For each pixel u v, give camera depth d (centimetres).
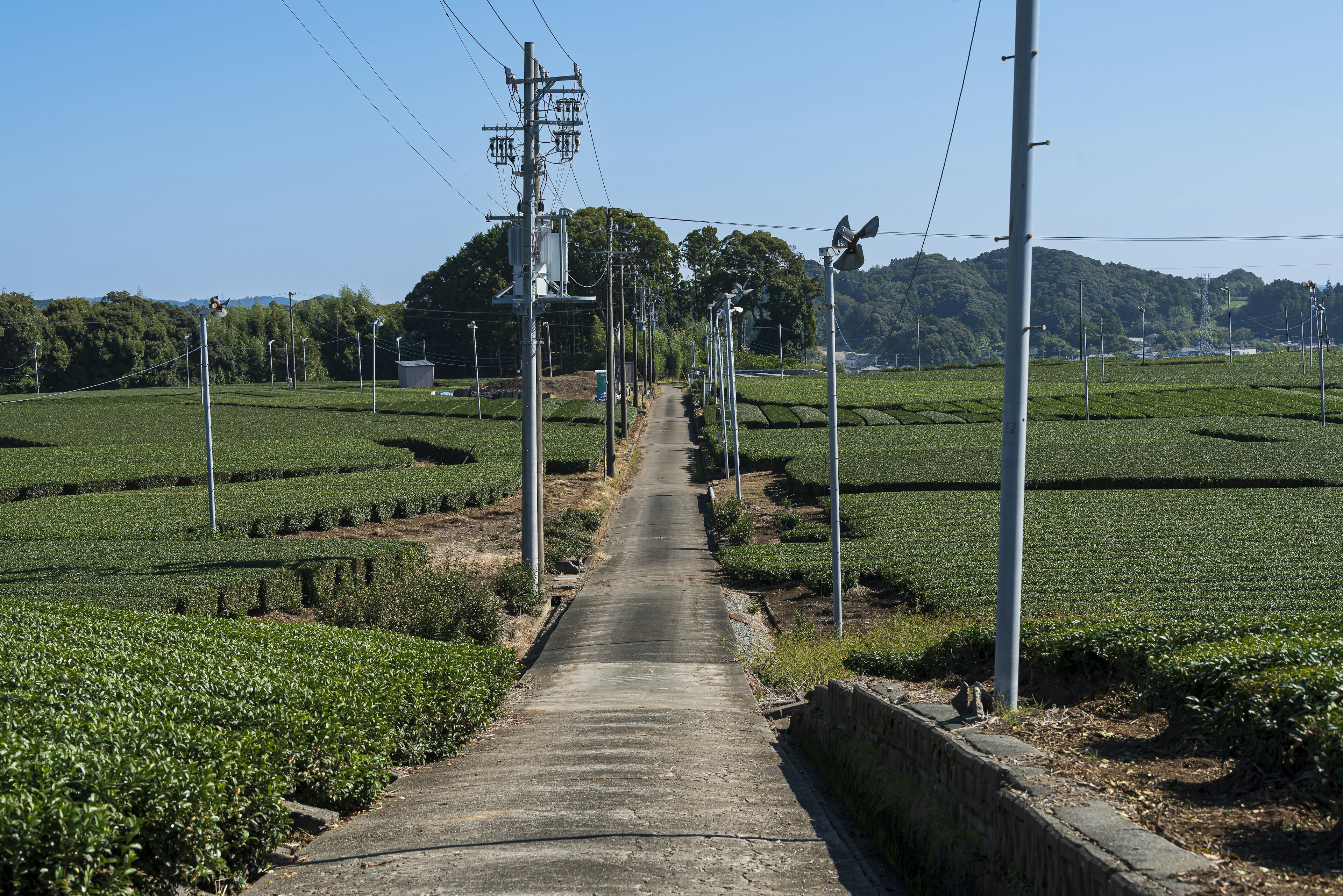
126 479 5366
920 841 786
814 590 3294
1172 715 893
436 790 1088
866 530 4141
